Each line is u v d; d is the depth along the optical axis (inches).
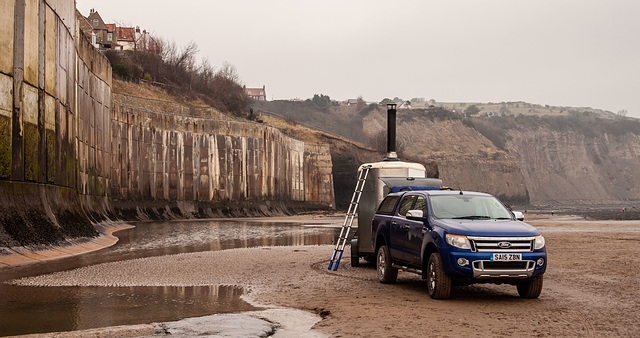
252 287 573.0
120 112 2423.7
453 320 400.5
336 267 724.0
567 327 372.5
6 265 748.6
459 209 529.0
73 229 1122.7
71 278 641.6
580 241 1156.5
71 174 1316.4
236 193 3326.8
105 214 1878.7
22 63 952.9
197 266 761.6
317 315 427.2
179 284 596.1
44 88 1079.6
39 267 749.3
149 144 2696.9
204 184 3093.0
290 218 3100.4
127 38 4542.3
